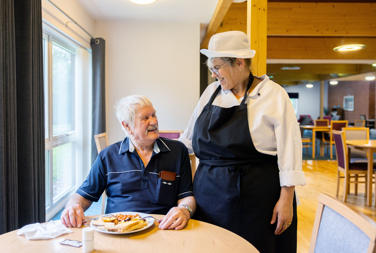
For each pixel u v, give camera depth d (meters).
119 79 4.59
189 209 1.26
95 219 1.20
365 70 9.45
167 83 4.65
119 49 4.57
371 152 3.72
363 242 0.82
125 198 1.42
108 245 0.97
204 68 5.98
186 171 1.50
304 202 3.80
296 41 6.33
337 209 0.97
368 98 13.75
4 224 1.82
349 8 5.21
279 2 5.18
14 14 2.05
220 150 1.33
